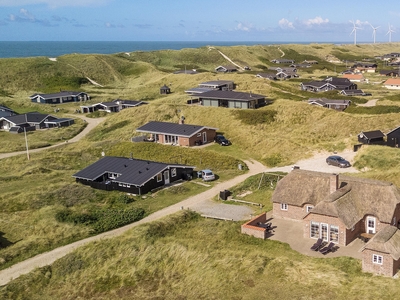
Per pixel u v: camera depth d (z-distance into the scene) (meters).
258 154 76.31
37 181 66.12
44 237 45.47
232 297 31.95
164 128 86.38
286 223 44.78
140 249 40.34
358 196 41.25
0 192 61.06
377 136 70.56
